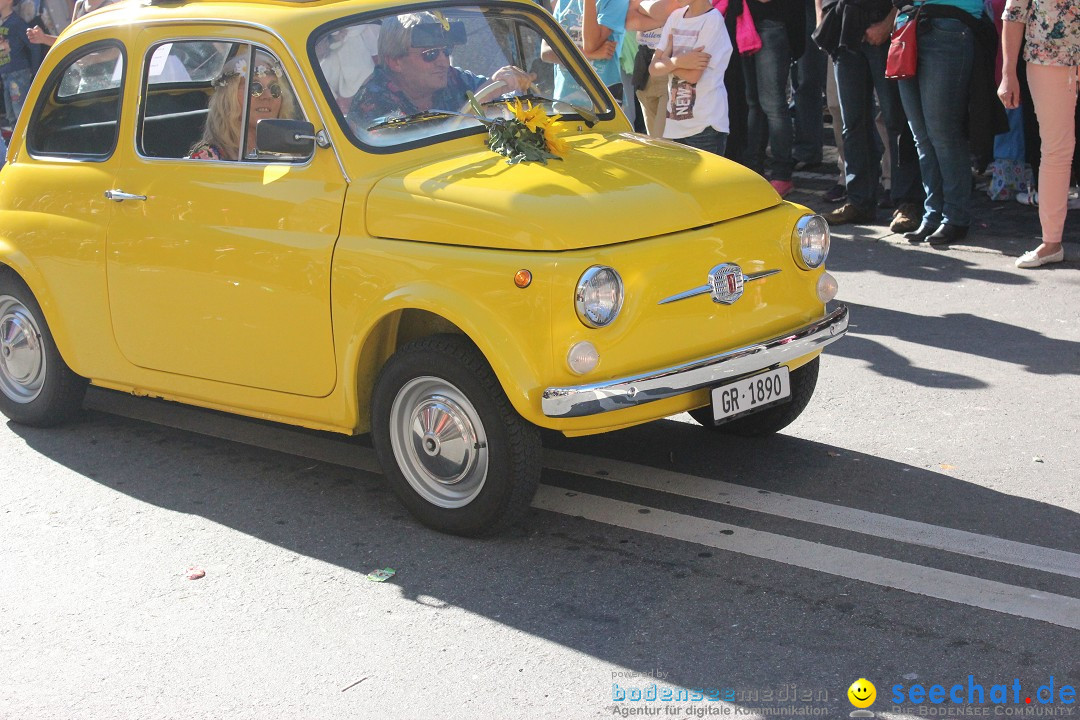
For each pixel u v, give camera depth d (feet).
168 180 17.71
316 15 17.01
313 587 14.85
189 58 17.80
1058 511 15.71
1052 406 19.24
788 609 13.67
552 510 16.60
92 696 12.78
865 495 16.48
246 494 17.69
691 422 19.54
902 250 28.63
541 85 18.84
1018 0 25.17
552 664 12.88
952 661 12.48
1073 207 30.81
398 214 15.48
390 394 15.80
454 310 14.70
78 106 19.20
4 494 18.04
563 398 14.20
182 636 13.87
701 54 24.08
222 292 17.08
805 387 17.78
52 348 19.94
